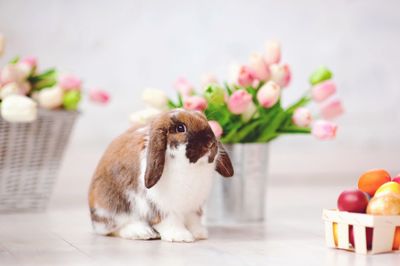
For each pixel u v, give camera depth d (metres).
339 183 4.62
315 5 4.61
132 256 1.88
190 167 1.99
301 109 2.56
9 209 2.92
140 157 2.05
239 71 2.49
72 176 4.12
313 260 1.84
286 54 4.57
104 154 2.20
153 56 4.29
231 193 2.59
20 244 2.09
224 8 4.42
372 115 4.80
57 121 2.94
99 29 4.16
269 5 4.51
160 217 2.08
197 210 2.17
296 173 4.67
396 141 4.87
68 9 4.08
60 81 2.90
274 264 1.79
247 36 4.47
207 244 2.09
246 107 2.44
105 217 2.15
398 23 4.79
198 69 4.39
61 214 2.87
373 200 1.96
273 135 2.62
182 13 4.34
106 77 4.19
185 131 1.97
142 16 4.25
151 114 2.42
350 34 4.71
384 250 1.95
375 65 4.77
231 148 2.59
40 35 4.02
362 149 4.81
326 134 2.48
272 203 3.34
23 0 3.98
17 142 2.86
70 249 1.99
